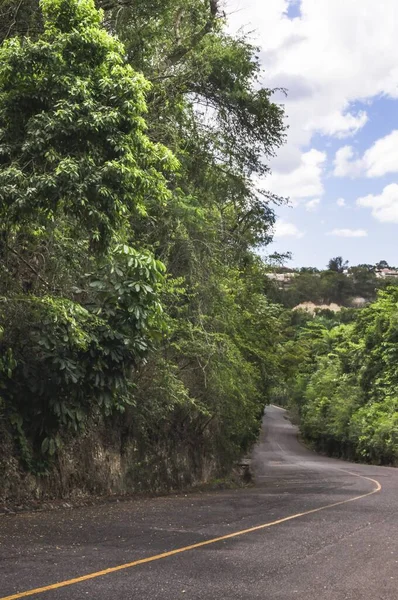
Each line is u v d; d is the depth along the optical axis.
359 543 8.00
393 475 27.33
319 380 64.81
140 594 5.18
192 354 15.67
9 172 7.84
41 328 10.76
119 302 11.25
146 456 16.75
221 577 5.89
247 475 25.94
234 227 18.89
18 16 11.43
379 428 43.34
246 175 17.88
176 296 14.55
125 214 10.88
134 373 14.79
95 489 13.56
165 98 15.23
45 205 8.02
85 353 11.33
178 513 10.64
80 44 8.40
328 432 59.38
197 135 16.47
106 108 8.15
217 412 19.66
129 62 14.19
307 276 154.50
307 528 9.16
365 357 51.50
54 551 6.79
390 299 50.19
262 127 17.45
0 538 7.48
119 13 13.79
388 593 5.52
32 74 8.20
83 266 11.74
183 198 14.66
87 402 12.33
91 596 5.07
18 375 11.25
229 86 16.69
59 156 7.98
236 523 9.52
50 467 12.14
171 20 15.47
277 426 101.69
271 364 25.23
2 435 11.27
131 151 8.53
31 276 11.51
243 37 16.80
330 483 20.78
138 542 7.55
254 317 23.19
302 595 5.34
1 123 8.50
